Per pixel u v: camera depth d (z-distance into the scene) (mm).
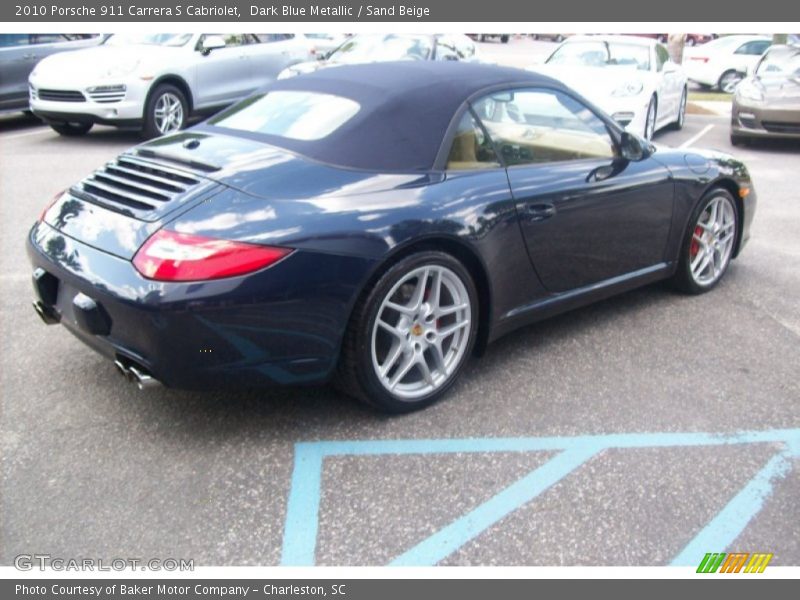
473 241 3229
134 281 2643
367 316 2953
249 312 2693
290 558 2414
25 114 11859
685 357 3893
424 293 3193
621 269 4160
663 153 4430
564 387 3539
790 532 2592
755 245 5969
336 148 3141
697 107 15141
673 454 3014
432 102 3373
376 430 3133
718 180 4598
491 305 3457
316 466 2875
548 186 3586
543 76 3893
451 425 3186
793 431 3207
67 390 3373
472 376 3635
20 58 10523
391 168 3152
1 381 3430
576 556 2453
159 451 2938
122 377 3502
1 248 5320
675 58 16875
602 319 4383
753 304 4668
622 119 9172
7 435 3000
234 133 3445
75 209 3096
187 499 2662
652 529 2582
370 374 3045
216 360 2734
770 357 3920
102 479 2754
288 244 2729
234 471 2828
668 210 4324
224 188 2869
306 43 12180
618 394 3484
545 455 2982
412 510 2643
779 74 10750
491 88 3578
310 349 2881
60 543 2434
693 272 4719
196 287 2607
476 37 40219
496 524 2582
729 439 3131
